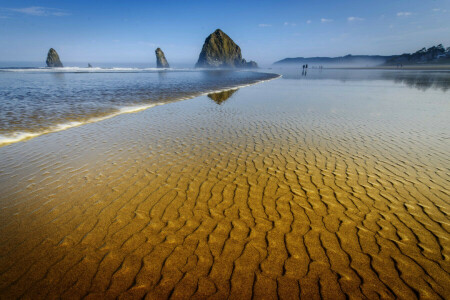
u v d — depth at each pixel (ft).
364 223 11.14
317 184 14.80
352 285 8.01
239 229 10.67
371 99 51.49
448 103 46.16
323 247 9.66
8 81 79.71
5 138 22.12
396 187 14.46
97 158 18.22
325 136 25.16
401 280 8.20
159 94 56.65
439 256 9.20
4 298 7.30
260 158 18.93
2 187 13.56
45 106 37.68
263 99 51.29
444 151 20.62
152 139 23.35
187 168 16.81
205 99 50.47
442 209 12.23
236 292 7.71
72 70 176.55
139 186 14.16
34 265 8.50
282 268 8.65
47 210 11.62
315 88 75.56
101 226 10.62
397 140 23.77
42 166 16.55
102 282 7.96
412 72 195.93
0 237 9.73
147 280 8.07
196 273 8.38
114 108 38.55
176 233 10.32
